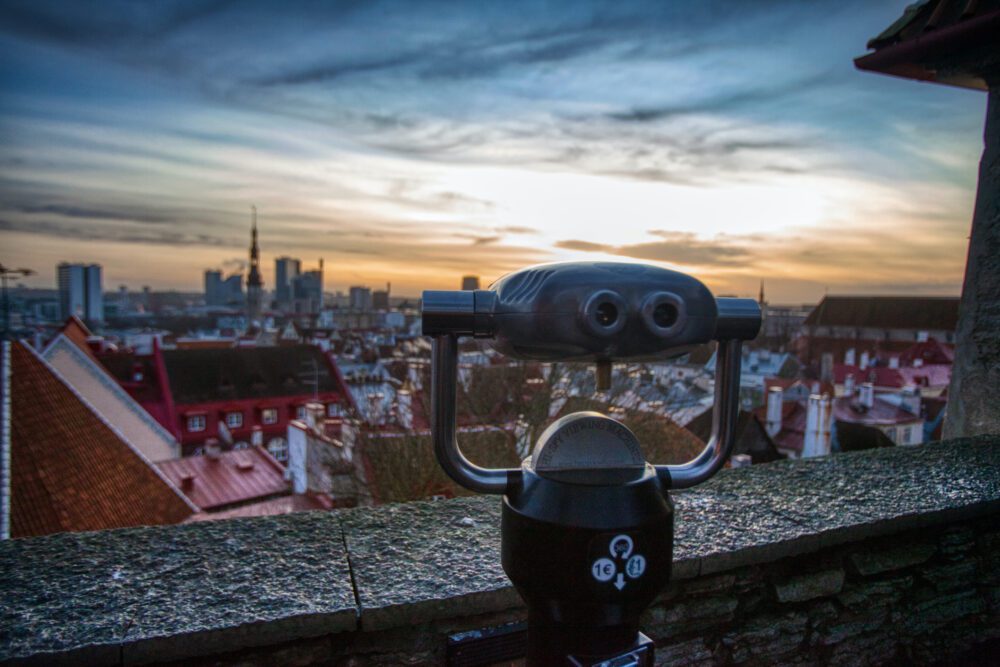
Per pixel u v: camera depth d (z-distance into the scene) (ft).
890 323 226.99
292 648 3.99
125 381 100.01
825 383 112.47
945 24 8.02
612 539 2.96
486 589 4.19
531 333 2.79
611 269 2.80
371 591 4.14
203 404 99.81
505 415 25.21
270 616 3.80
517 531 3.13
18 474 28.17
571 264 2.87
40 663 3.40
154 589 4.10
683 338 2.80
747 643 5.19
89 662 3.48
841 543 5.39
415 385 27.94
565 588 2.99
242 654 3.89
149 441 74.74
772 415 90.17
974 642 6.23
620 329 2.68
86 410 36.91
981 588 6.25
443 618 4.21
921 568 5.94
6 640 3.51
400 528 5.16
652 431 26.03
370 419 27.37
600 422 3.26
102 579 4.21
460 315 2.96
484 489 3.18
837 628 5.55
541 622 3.23
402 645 4.22
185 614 3.81
